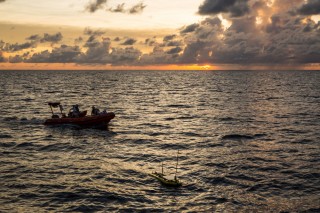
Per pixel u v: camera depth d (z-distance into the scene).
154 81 181.75
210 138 34.75
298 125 42.31
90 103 69.56
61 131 37.78
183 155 27.98
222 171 23.42
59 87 120.88
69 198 18.59
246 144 31.81
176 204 17.84
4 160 26.00
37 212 16.80
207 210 17.12
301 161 25.86
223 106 64.56
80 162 25.72
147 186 20.47
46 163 25.34
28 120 44.25
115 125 42.75
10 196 18.70
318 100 74.19
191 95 91.19
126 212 16.95
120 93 97.75
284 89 112.25
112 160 26.39
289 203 17.97
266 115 51.69
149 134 37.09
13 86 121.50
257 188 20.12
